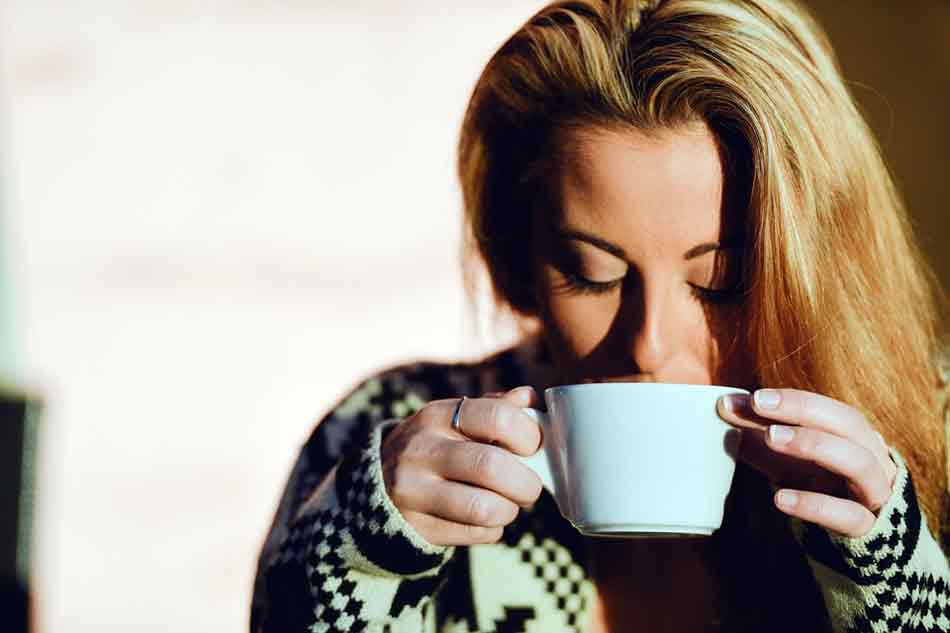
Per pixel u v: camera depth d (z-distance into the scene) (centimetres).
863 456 124
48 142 422
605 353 146
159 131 427
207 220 423
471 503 128
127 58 430
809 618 159
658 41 144
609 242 140
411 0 438
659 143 137
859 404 154
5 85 423
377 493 133
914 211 361
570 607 161
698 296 143
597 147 139
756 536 162
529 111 152
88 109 426
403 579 138
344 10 438
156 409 407
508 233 171
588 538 163
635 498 126
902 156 366
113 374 408
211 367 414
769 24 151
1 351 399
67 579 387
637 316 142
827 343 149
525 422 130
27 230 414
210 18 438
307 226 426
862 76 376
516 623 160
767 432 124
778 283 142
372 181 429
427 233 427
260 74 435
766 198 139
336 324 421
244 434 410
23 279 411
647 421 123
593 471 127
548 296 149
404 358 419
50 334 409
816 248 146
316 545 138
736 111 138
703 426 124
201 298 418
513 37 161
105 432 403
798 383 151
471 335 185
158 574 394
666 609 161
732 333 146
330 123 433
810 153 145
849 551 128
